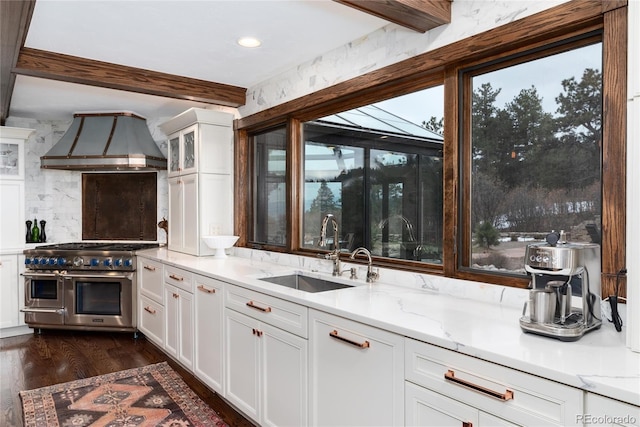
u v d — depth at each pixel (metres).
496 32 1.95
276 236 3.78
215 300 2.91
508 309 1.88
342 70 2.86
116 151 4.49
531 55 1.92
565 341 1.42
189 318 3.26
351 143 3.00
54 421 2.59
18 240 4.48
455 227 2.19
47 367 3.49
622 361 1.24
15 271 4.43
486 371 1.35
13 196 4.47
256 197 4.05
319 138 3.30
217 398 2.96
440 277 2.25
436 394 1.50
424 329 1.57
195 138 4.02
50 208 5.10
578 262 1.46
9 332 4.40
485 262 2.12
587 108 1.74
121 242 5.12
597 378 1.12
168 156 4.59
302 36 2.70
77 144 4.56
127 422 2.59
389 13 2.05
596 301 1.54
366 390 1.77
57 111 4.79
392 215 2.68
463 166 2.19
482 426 1.35
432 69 2.28
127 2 2.26
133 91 3.50
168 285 3.64
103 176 5.14
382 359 1.70
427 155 2.45
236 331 2.67
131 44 2.86
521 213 1.97
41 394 2.96
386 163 2.72
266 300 2.39
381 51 2.56
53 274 4.33
